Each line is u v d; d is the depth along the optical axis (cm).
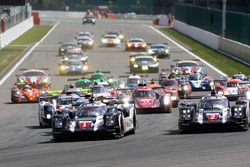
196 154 5962
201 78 15162
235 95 12688
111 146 7075
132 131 8469
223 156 5709
